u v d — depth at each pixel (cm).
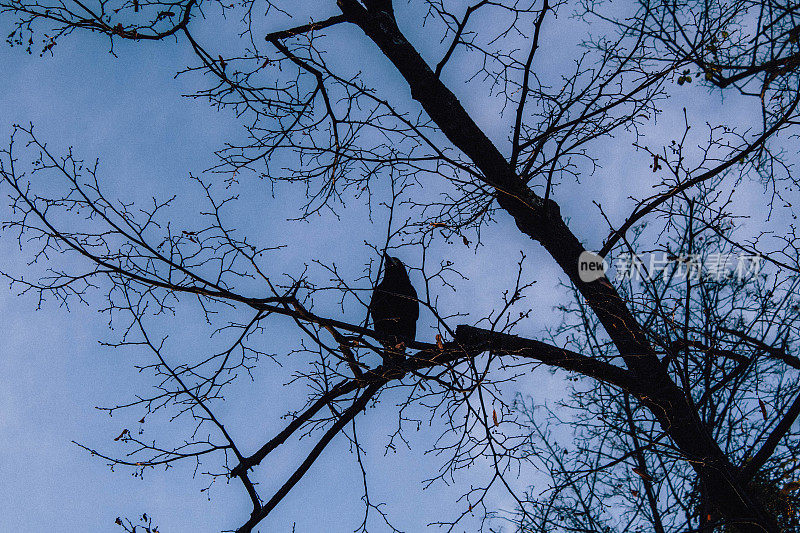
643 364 435
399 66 470
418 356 393
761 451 422
